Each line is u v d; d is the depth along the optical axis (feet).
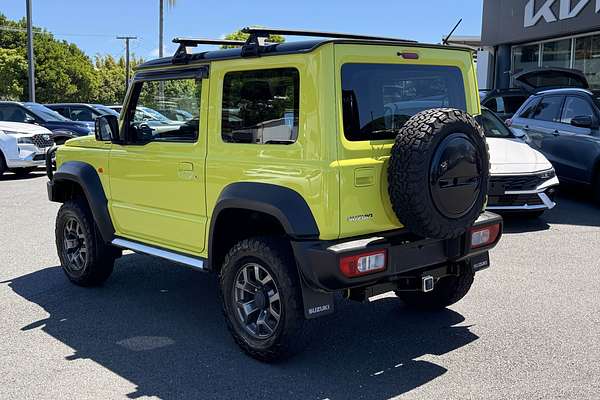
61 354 14.62
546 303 17.89
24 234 27.14
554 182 27.61
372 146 13.08
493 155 28.07
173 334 15.87
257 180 13.66
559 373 13.37
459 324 16.38
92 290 19.52
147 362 14.15
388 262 12.93
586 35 53.47
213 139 14.76
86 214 19.08
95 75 219.41
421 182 12.37
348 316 17.10
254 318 14.32
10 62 174.29
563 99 35.19
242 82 14.11
